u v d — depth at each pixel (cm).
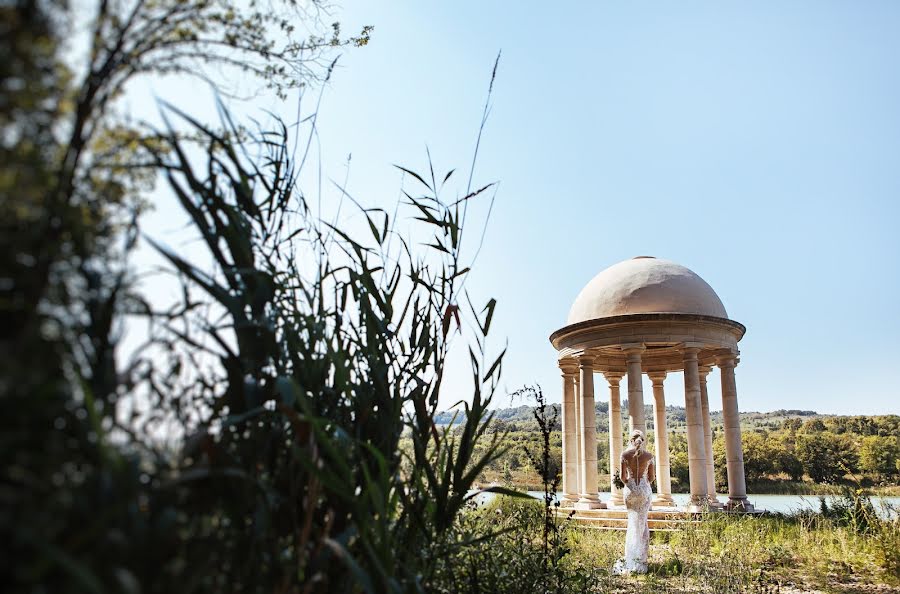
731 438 2611
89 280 270
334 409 416
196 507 306
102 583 214
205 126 363
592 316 2811
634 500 1535
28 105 234
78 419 251
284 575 310
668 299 2705
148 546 241
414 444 466
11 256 233
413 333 514
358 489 415
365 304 469
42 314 239
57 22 246
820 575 1367
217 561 294
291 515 344
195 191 345
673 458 5225
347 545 356
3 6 224
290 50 434
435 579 509
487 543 668
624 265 2964
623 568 1516
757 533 1859
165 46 338
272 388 357
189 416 331
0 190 227
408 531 429
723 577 1316
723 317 2705
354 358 462
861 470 4100
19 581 198
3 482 216
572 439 2875
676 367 3078
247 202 400
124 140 320
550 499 752
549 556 736
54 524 213
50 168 259
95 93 287
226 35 380
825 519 1861
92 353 270
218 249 350
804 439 4575
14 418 216
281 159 451
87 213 284
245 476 292
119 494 235
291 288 419
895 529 1432
